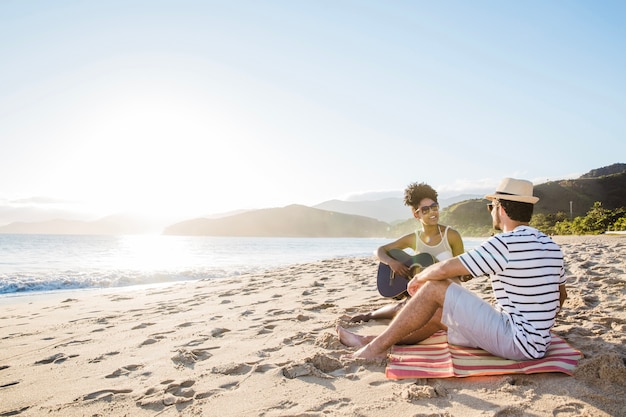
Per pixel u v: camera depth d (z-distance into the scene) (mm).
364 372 2848
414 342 3311
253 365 3100
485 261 2605
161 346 3824
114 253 31594
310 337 3758
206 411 2355
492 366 2684
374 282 7746
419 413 2184
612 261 9242
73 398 2641
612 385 2402
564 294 3057
